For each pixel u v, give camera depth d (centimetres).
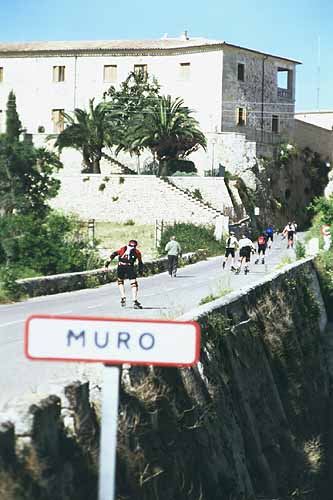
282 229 13488
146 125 11512
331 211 8531
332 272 5791
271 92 13988
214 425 2062
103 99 12575
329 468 3033
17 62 14000
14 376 1962
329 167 14938
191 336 834
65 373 1969
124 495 1437
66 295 4656
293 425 3173
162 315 2633
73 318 840
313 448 3088
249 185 12850
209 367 2222
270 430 2689
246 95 13488
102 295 4656
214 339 2419
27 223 5728
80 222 10650
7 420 1218
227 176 12450
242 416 2455
